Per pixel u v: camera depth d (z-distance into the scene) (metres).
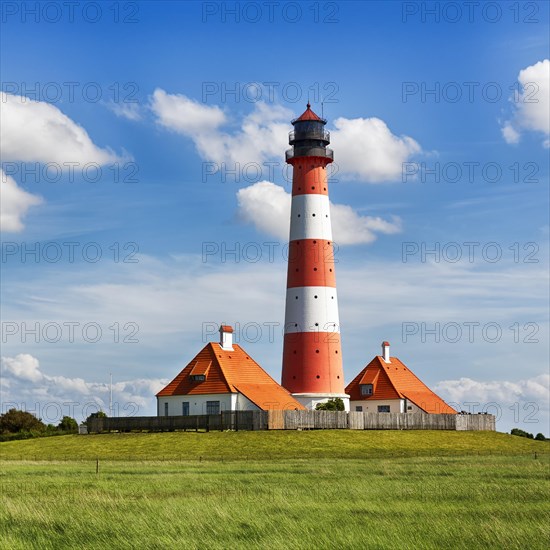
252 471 57.12
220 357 103.31
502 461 68.12
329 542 28.11
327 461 69.00
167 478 51.09
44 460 75.06
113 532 30.09
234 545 27.88
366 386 119.06
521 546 27.45
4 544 28.17
